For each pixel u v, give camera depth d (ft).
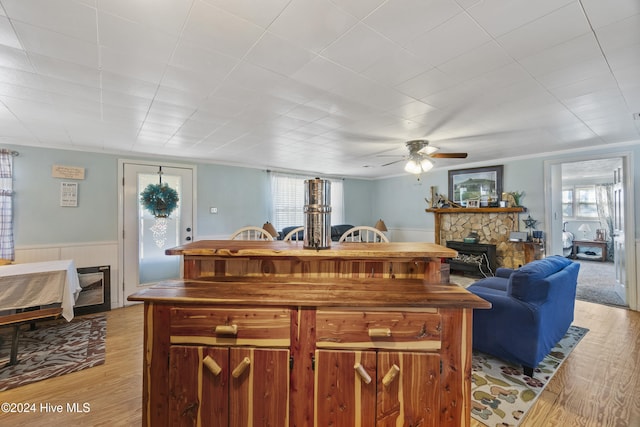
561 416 5.96
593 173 23.76
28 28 4.73
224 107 8.31
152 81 6.69
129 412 6.19
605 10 4.42
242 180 17.81
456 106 8.39
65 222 12.50
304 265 5.34
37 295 9.09
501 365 8.01
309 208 5.27
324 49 5.50
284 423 4.05
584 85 7.07
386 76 6.56
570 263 9.78
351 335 4.02
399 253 4.95
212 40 5.16
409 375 4.02
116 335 10.16
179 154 14.66
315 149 13.84
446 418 4.06
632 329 10.27
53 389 7.02
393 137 11.68
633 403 6.31
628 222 12.59
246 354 4.07
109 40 5.11
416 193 21.59
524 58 5.84
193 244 5.93
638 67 6.19
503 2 4.27
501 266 16.80
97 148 13.06
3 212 11.09
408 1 4.24
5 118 9.04
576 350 8.75
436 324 4.02
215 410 4.11
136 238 14.14
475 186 18.02
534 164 15.57
